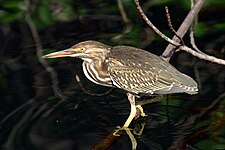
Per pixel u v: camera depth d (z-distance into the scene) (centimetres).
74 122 1255
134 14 1725
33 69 1499
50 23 1730
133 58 1232
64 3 1819
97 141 1191
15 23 1742
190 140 1172
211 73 1418
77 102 1330
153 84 1203
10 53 1600
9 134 1216
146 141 1184
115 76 1245
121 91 1367
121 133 1207
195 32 1600
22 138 1200
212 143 1155
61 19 1745
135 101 1314
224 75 1404
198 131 1196
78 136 1208
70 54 1262
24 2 1811
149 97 1326
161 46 1552
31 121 1261
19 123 1255
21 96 1373
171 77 1184
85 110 1298
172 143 1168
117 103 1321
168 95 1327
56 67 1501
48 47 1612
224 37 1580
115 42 1597
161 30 1630
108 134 1209
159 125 1230
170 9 1712
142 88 1220
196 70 1434
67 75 1455
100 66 1273
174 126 1221
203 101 1304
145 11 1728
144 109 1288
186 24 1239
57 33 1684
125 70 1230
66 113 1288
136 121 1248
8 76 1476
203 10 1672
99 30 1677
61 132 1221
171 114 1261
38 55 1571
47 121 1260
